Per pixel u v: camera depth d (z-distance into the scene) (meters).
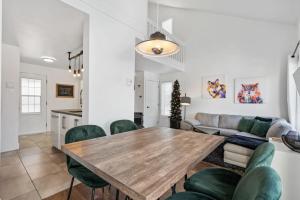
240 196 0.84
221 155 3.31
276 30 4.05
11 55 3.50
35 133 5.25
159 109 6.57
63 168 2.62
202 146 1.45
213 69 5.14
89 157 1.14
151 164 1.04
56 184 2.15
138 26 3.38
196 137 1.79
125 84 3.04
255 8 3.50
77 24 2.63
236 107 4.70
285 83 3.95
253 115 4.40
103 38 2.61
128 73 3.11
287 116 3.92
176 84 5.52
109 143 1.51
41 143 4.02
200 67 5.42
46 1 2.03
